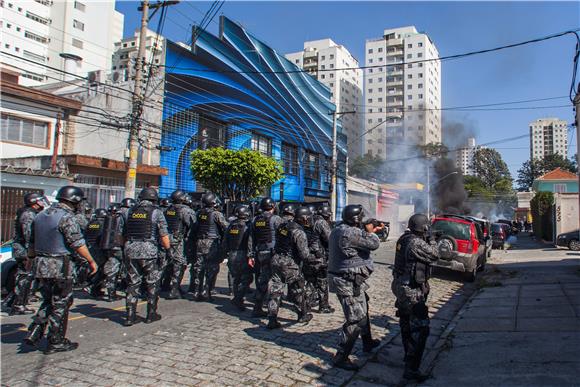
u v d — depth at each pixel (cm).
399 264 469
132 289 623
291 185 2892
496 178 7588
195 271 841
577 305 723
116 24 7544
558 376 413
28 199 699
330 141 3391
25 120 1719
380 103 7931
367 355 511
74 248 494
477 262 1175
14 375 425
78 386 399
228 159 1805
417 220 464
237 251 714
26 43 5406
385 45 7888
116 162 1673
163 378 420
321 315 698
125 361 467
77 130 2080
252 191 1905
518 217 5875
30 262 519
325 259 714
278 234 622
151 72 1612
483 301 830
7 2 5178
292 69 2881
